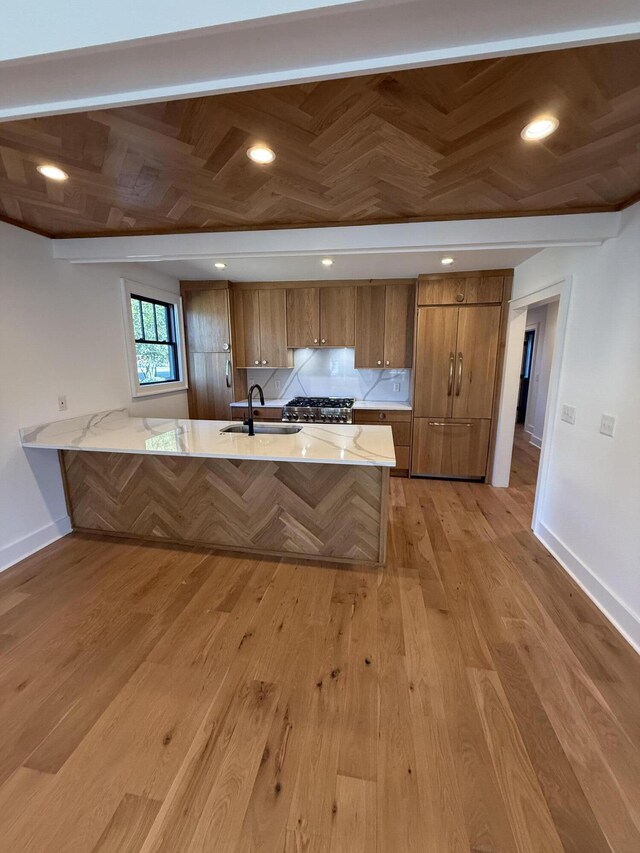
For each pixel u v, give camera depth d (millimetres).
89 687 1608
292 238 2516
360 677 1650
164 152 1563
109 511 2895
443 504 3598
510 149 1528
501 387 3975
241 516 2652
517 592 2262
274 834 1113
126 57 947
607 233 2152
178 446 2436
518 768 1287
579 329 2498
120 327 3461
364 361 4418
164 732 1414
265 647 1820
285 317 4469
